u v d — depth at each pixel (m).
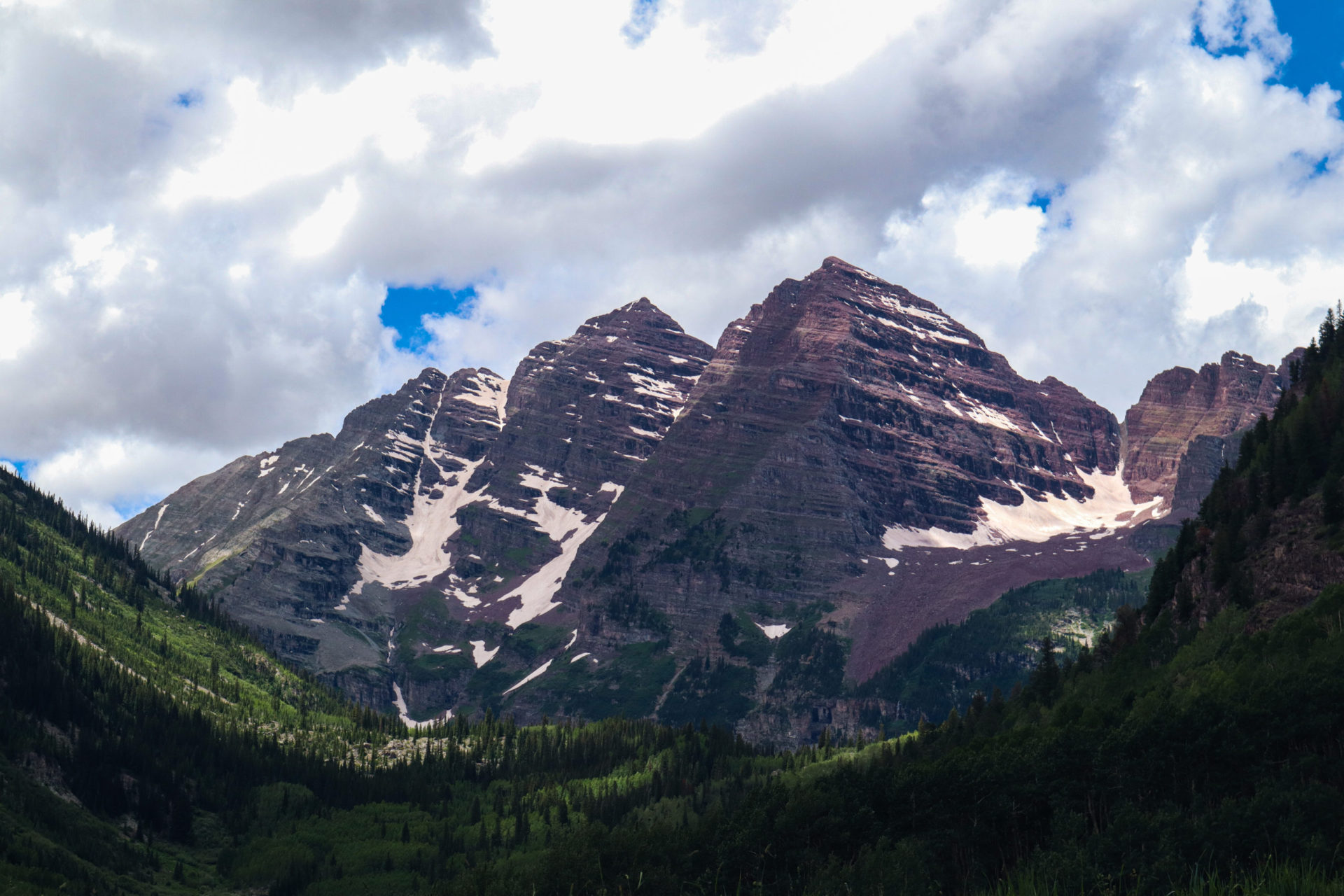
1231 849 148.38
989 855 178.75
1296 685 173.62
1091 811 173.38
